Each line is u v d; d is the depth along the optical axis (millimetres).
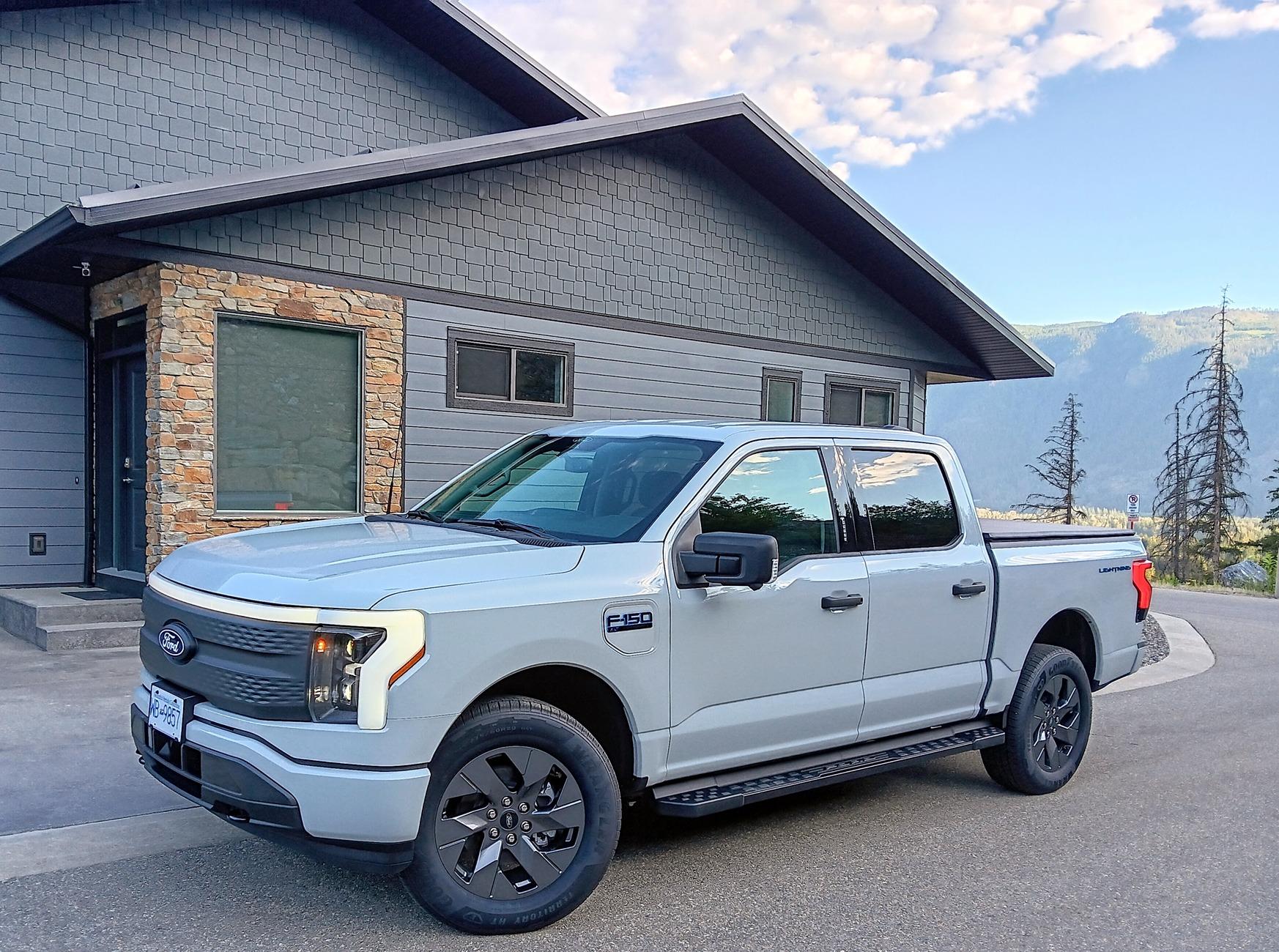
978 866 4727
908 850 4918
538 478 4973
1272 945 3967
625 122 11406
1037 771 5859
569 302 12031
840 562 4867
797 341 14656
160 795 5148
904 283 15281
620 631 3990
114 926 3730
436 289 10797
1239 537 48188
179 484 9062
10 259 9094
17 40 9930
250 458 9602
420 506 5305
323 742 3406
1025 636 5762
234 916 3848
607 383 12484
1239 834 5289
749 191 13922
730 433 4797
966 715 5500
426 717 3475
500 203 11312
